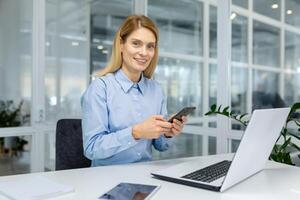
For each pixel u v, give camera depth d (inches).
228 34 110.3
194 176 42.5
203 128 117.6
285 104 97.1
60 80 129.8
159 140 62.2
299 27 93.6
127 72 61.2
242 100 108.2
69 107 132.9
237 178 40.2
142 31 56.5
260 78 103.8
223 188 37.7
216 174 43.5
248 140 37.5
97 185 40.1
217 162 52.4
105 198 34.8
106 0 144.1
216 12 114.2
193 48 125.7
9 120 117.0
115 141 50.3
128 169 48.6
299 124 76.5
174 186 40.1
